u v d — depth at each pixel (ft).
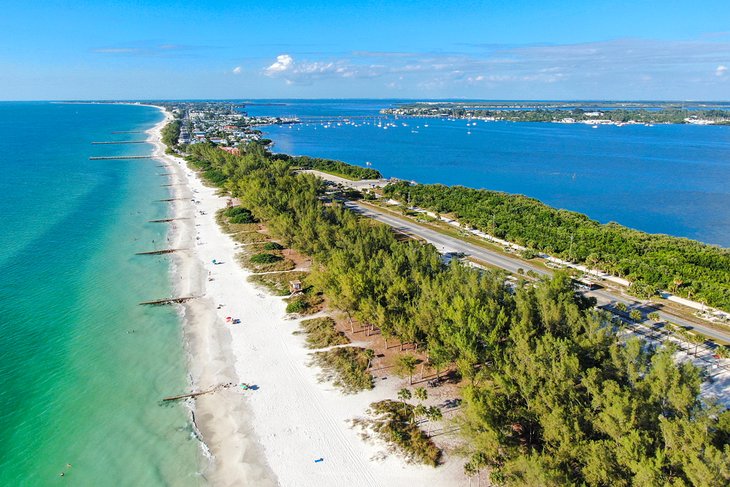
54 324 257.34
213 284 309.83
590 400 161.27
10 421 185.57
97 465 165.17
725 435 135.64
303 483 156.46
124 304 282.15
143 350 234.99
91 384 208.44
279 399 197.06
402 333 209.15
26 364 221.25
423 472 158.51
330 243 320.50
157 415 189.67
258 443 174.09
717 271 301.43
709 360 214.90
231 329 252.83
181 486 156.56
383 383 203.92
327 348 231.09
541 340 184.75
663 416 144.36
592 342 178.50
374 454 166.81
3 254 355.97
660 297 279.49
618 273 312.50
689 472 122.72
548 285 223.92
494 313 205.67
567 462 142.41
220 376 213.05
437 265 267.18
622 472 134.82
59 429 181.98
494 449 150.10
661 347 204.13
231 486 155.94
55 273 324.60
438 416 169.58
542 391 157.99
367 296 231.91
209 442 175.42
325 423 182.70
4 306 275.18
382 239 308.81
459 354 193.36
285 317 263.29
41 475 161.17
